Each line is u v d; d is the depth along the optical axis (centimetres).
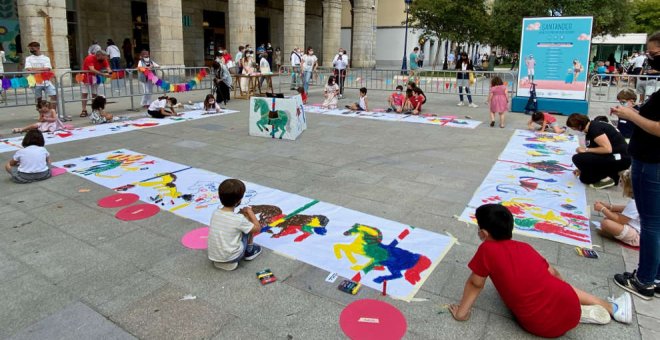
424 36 3097
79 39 2180
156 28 1898
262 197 559
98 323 313
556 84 1238
